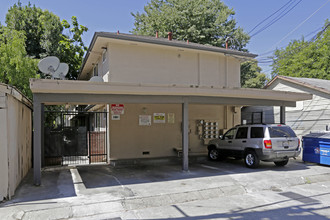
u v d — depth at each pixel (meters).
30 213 5.57
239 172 9.70
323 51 24.34
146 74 12.45
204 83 14.00
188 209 6.07
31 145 11.08
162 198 6.72
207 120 14.01
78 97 8.12
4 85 6.18
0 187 6.27
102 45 12.16
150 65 12.59
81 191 7.23
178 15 24.75
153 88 8.49
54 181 8.45
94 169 10.62
